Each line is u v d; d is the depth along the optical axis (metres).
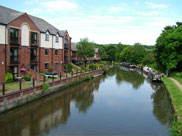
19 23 21.33
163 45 36.75
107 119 13.47
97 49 66.69
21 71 21.98
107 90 24.41
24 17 22.19
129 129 11.73
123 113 14.91
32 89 16.56
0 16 19.77
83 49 41.50
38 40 25.31
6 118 13.12
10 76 19.42
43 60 27.06
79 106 16.66
